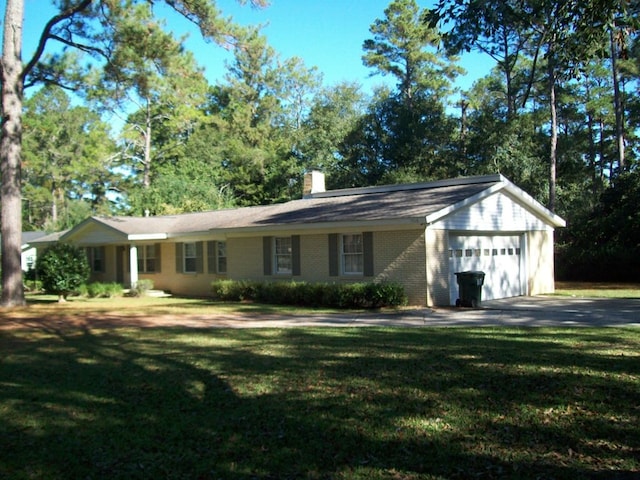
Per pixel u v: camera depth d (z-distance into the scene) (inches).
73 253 873.5
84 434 229.5
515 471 183.0
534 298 749.3
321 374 312.8
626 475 177.8
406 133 1612.9
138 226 1029.8
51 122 2108.8
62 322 593.0
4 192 763.4
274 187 1859.0
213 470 190.9
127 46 786.2
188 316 621.3
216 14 754.8
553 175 1229.7
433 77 1825.8
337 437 217.0
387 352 368.2
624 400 247.9
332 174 1724.9
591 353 341.4
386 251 670.5
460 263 692.7
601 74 1497.3
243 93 2130.9
